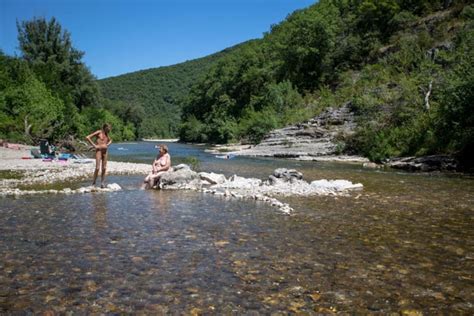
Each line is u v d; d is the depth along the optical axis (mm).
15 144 35781
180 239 7578
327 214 10125
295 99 64250
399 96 34781
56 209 10188
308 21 74688
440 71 34875
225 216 9727
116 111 121812
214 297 4984
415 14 64375
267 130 54094
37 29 72062
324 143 36125
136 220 9102
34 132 40125
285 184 15289
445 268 6160
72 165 22406
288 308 4719
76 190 13328
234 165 25484
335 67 70312
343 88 54875
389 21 66375
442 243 7520
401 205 11461
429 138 25344
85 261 6242
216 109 92062
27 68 52469
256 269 6012
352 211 10547
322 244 7383
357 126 34625
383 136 29516
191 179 15109
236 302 4852
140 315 4480
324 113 41719
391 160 26188
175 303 4793
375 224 9047
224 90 93875
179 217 9516
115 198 12070
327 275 5809
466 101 22484
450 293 5219
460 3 54719
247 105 82875
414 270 6059
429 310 4727
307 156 33438
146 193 13250
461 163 21828
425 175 19953
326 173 20938
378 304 4871
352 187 15156
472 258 6645
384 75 47469
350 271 5984
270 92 68875
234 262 6312
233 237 7789
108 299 4883
